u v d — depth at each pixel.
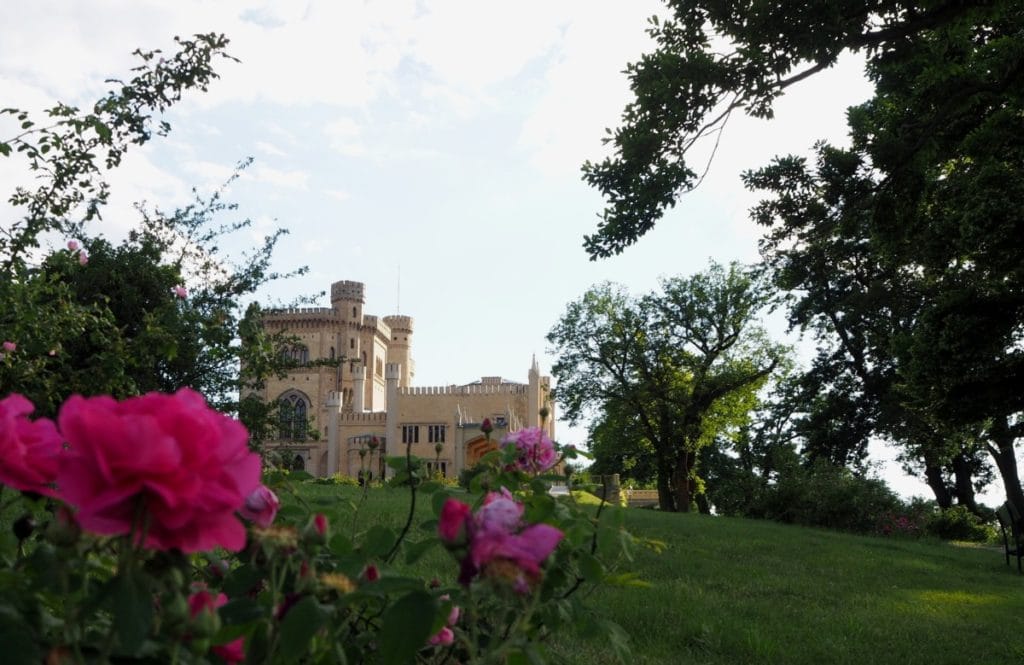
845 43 10.21
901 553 16.84
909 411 32.78
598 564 2.39
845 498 26.50
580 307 48.47
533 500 2.48
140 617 1.22
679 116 11.26
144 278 11.91
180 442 1.23
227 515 1.29
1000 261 19.95
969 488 37.78
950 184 20.39
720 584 9.76
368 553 2.24
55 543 1.38
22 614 1.42
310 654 1.74
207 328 7.88
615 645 2.37
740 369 46.50
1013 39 12.95
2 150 5.71
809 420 37.84
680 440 46.88
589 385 48.28
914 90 14.12
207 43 7.21
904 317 32.50
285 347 12.58
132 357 7.21
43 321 6.30
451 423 74.88
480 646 2.44
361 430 76.31
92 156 6.80
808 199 14.89
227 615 1.67
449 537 1.70
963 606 9.59
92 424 1.17
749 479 29.16
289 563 1.85
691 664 5.68
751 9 10.54
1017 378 20.98
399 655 1.73
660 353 46.22
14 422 1.38
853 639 7.03
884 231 14.38
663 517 20.92
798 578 10.84
